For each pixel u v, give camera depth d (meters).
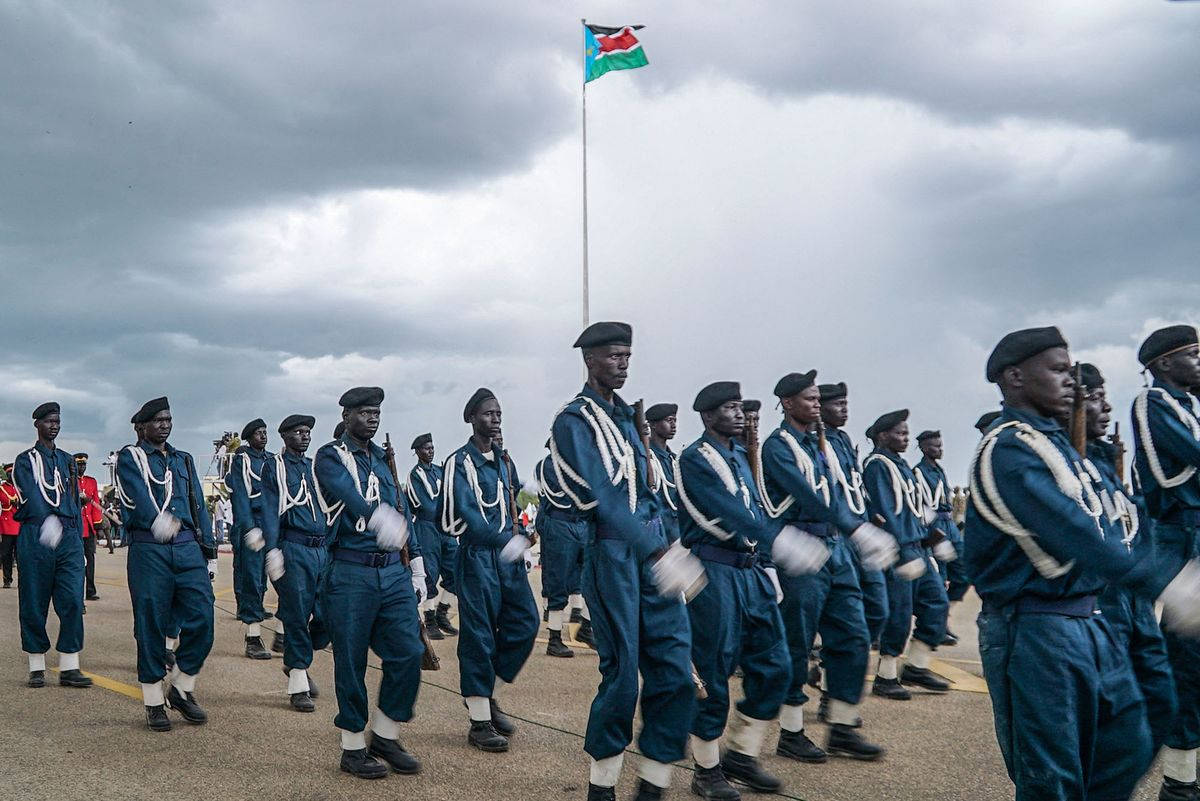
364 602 5.86
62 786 5.45
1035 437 3.57
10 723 6.83
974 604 13.98
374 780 5.70
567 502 7.28
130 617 12.55
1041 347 3.71
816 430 6.80
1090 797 3.65
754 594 5.59
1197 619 3.24
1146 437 5.31
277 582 7.68
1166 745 5.23
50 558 8.05
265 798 5.35
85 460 10.27
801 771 5.96
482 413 6.90
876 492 8.05
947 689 8.25
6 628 11.21
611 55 24.83
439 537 11.56
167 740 6.50
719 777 5.48
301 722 7.10
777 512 6.43
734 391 5.72
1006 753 3.62
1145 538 4.29
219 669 9.05
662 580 4.63
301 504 7.78
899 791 5.55
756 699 5.64
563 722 7.18
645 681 4.91
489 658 6.52
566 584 10.23
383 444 6.53
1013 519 3.52
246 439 10.16
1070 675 3.47
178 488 7.06
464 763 6.09
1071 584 3.51
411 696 5.94
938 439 10.88
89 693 7.89
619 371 5.13
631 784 5.66
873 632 6.84
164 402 7.17
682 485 5.59
